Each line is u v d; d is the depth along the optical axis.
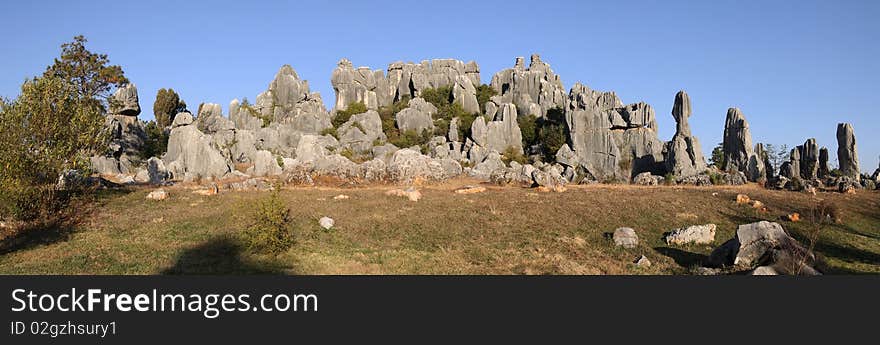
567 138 81.19
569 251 22.84
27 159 23.09
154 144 70.88
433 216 28.38
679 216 30.89
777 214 32.25
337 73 108.56
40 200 24.95
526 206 31.75
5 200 22.61
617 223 28.64
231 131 75.69
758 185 56.66
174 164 51.19
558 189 40.22
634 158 77.75
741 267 19.22
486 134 84.50
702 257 22.20
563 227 27.22
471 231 25.80
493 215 29.22
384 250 22.16
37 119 23.56
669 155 69.81
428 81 111.06
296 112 92.62
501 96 106.62
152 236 23.20
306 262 19.86
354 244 23.17
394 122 97.44
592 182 64.94
